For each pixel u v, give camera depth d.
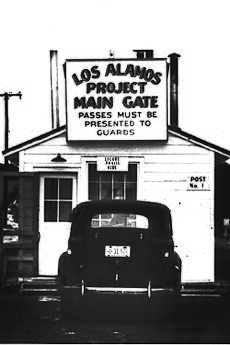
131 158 18.09
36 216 17.80
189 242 17.98
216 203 51.12
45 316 12.56
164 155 18.11
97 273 12.25
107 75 18.08
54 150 18.17
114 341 9.99
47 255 18.19
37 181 17.89
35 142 18.11
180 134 18.06
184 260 17.95
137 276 12.23
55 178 18.28
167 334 10.70
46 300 14.98
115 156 18.09
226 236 49.16
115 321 12.09
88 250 12.31
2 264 17.52
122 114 18.03
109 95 18.06
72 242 12.42
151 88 18.05
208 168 18.05
